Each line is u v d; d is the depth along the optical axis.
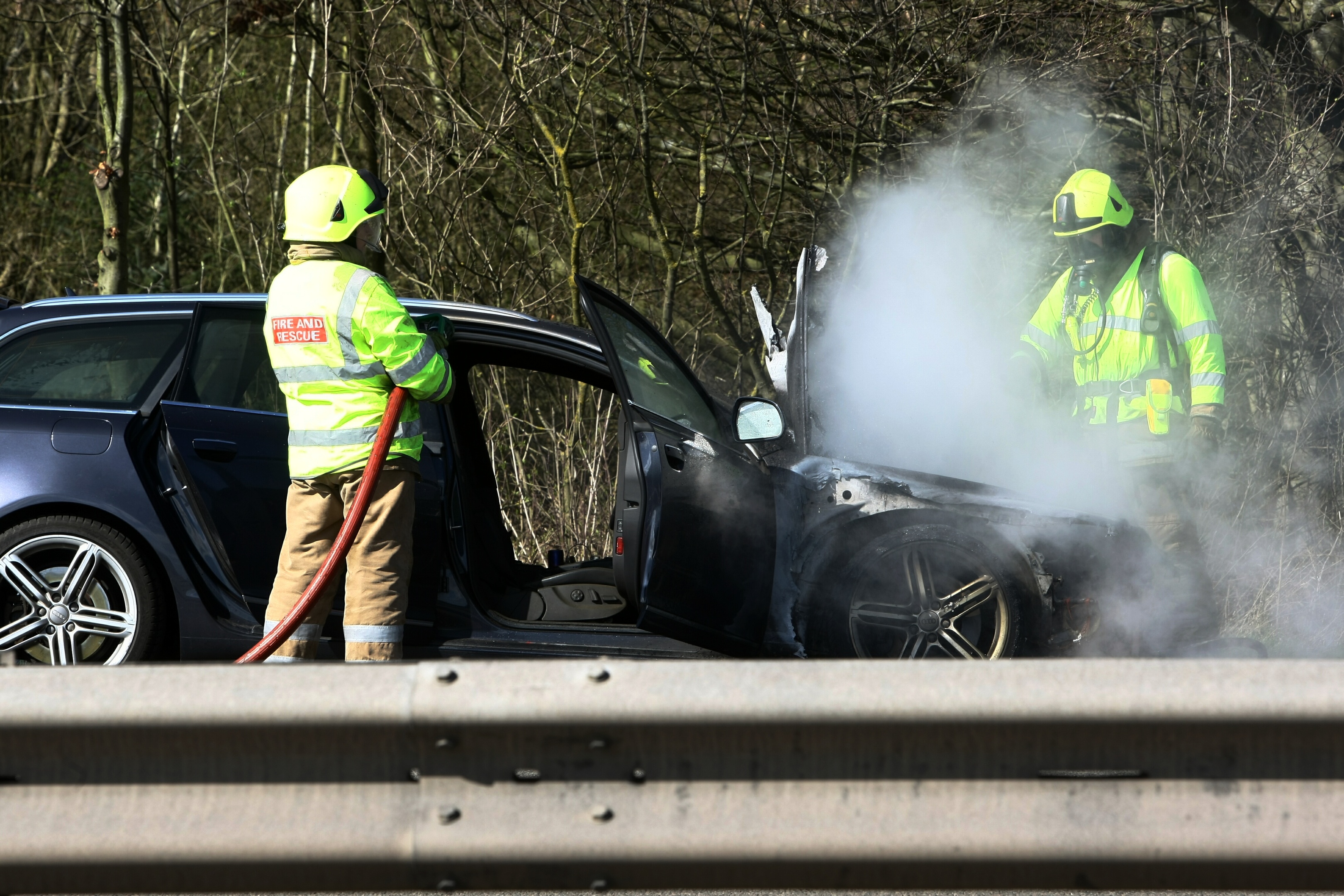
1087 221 15.54
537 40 27.47
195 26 36.03
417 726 6.70
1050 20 26.94
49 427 13.52
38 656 13.86
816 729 6.68
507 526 23.39
